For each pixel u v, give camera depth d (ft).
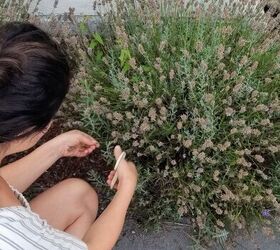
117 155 4.69
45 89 3.13
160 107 5.80
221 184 5.70
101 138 6.11
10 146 3.40
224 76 5.51
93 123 5.86
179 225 6.14
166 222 6.14
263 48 5.80
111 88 6.06
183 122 5.82
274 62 6.00
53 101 3.23
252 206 5.92
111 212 4.31
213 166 5.85
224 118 5.89
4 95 3.03
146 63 6.08
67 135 5.21
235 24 6.19
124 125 5.91
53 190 5.15
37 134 3.43
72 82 5.82
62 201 5.08
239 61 6.03
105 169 6.45
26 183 5.11
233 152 5.78
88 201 5.25
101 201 6.24
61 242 3.59
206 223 5.86
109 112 5.90
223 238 5.87
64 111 6.23
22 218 3.40
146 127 5.44
